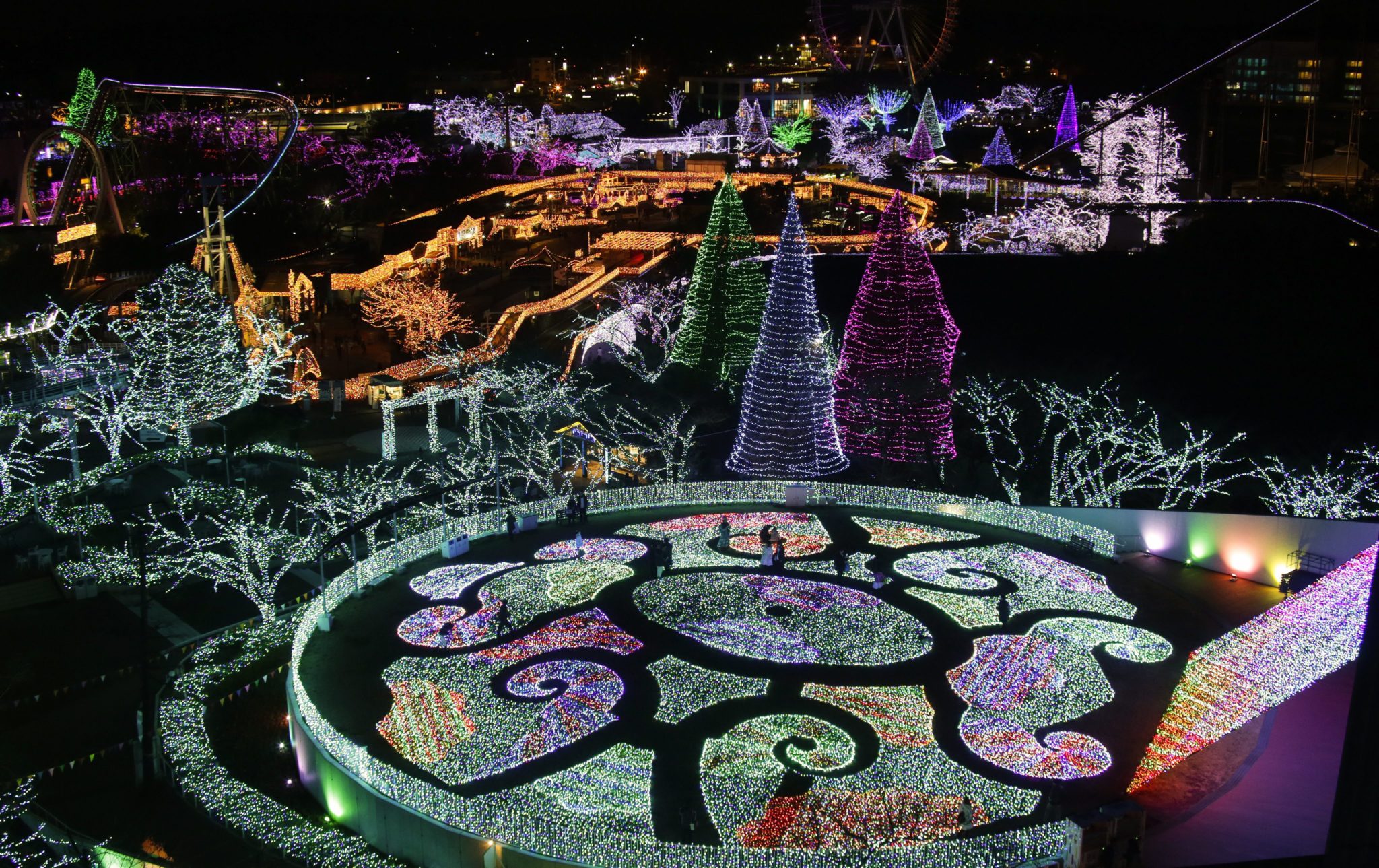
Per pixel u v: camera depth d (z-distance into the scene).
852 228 135.62
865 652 33.91
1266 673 29.06
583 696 31.48
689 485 48.44
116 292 102.62
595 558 42.12
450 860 25.61
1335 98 140.00
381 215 152.25
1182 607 36.59
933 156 175.12
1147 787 26.16
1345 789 11.80
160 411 65.44
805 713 30.42
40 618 42.84
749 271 65.81
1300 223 74.81
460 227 137.12
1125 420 56.56
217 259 110.56
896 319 51.09
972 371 66.06
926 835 25.11
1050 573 39.66
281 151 153.38
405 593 39.06
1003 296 74.25
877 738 29.12
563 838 24.41
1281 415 58.91
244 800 29.08
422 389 77.25
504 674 33.00
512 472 59.12
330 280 109.62
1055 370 65.12
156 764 31.52
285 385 81.44
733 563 41.28
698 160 189.88
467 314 103.75
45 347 81.00
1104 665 32.72
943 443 52.66
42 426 65.19
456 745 29.22
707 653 34.00
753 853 23.47
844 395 53.12
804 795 26.72
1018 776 27.28
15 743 33.88
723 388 66.31
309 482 59.50
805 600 37.72
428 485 57.72
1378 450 54.12
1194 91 157.62
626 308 87.12
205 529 53.00
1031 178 137.88
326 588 36.97
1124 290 73.00
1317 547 37.50
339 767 27.94
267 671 37.25
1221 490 52.34
